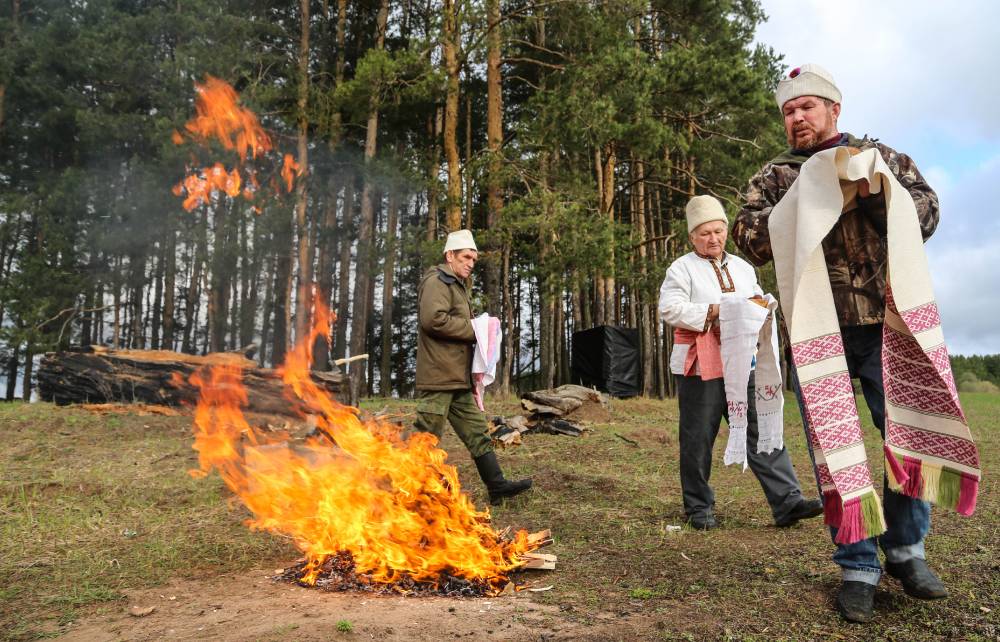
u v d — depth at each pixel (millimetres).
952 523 3631
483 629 2303
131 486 5254
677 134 17234
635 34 19219
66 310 19141
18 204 19344
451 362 4531
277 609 2549
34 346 17875
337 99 16188
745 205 2752
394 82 15617
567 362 29234
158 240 20406
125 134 19219
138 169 18500
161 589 2893
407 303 35594
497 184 15398
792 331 2404
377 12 21453
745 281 3986
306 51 18656
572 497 4902
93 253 20016
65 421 8914
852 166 2357
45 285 18812
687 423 3928
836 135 2689
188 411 9680
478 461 4652
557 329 25547
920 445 2283
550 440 8148
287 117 18234
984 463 5867
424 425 4492
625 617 2426
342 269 23984
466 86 22734
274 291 26922
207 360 10188
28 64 20766
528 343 37406
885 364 2336
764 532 3729
